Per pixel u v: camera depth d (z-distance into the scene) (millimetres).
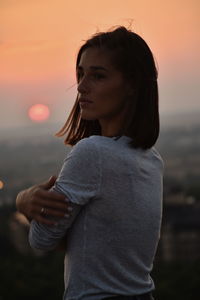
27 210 3016
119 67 3141
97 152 2980
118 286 3016
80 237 3016
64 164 3029
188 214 62594
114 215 3002
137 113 3156
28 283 35156
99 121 3357
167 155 136125
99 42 3152
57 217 2977
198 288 35375
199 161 123750
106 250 3002
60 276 35906
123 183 3012
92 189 2969
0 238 48875
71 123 3514
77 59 3262
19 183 77812
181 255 56312
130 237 3027
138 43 3178
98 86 3150
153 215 3113
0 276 35875
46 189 3070
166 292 35531
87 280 3000
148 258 3125
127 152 3055
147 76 3168
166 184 88812
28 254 43375
